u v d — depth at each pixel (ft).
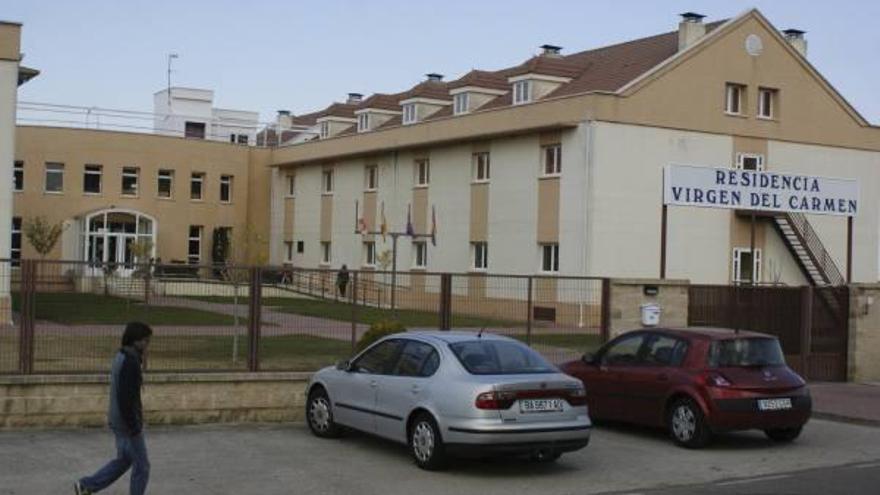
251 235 158.92
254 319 47.19
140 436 28.04
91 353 44.32
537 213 111.45
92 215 152.15
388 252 131.75
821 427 49.96
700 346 43.27
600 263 104.27
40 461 35.35
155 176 160.66
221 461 36.70
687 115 110.42
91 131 156.04
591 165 103.96
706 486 34.68
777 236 117.70
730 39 114.01
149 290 46.01
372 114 158.10
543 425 34.76
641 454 40.91
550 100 109.40
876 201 126.52
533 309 56.70
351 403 40.09
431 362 36.73
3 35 80.23
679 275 110.01
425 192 131.75
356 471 35.47
